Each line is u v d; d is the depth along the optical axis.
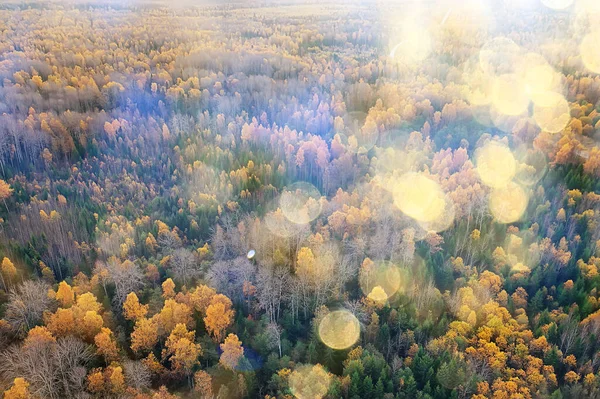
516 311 68.94
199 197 95.94
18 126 121.31
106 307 64.12
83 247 79.62
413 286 70.81
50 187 103.19
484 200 93.12
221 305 59.28
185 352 55.47
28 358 52.41
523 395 54.62
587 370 59.25
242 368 57.06
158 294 66.75
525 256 79.88
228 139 129.12
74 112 137.75
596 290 71.00
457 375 54.94
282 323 64.94
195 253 77.12
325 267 68.88
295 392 54.31
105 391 52.62
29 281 65.00
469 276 75.19
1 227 83.69
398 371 56.53
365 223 84.88
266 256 75.62
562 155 111.62
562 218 89.31
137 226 86.12
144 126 135.62
